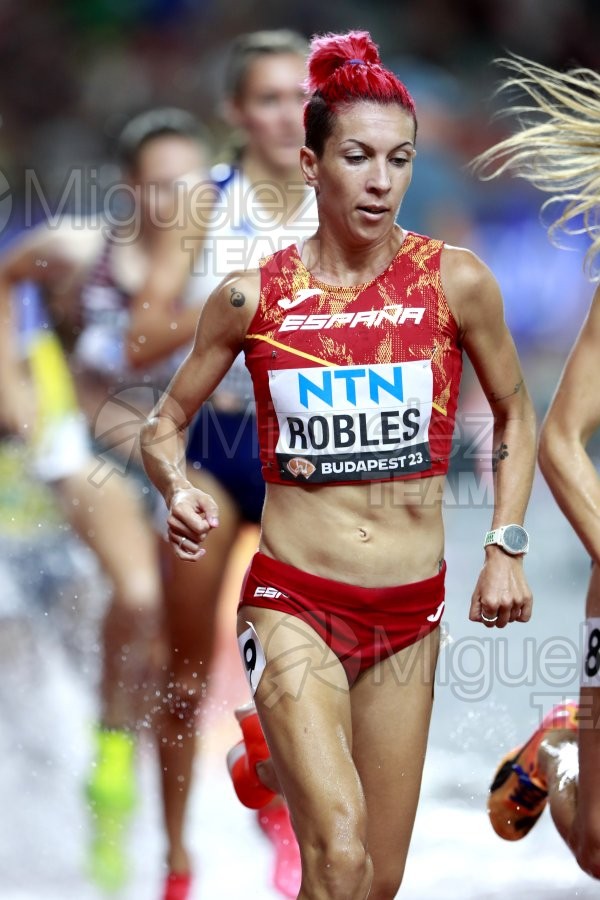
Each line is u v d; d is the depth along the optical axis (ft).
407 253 37.52
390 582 37.42
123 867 52.26
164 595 53.78
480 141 160.86
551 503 131.44
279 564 37.63
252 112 55.36
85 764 60.85
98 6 193.47
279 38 55.57
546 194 144.05
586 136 44.09
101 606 73.56
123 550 62.80
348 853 33.99
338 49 36.68
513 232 147.13
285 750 35.55
